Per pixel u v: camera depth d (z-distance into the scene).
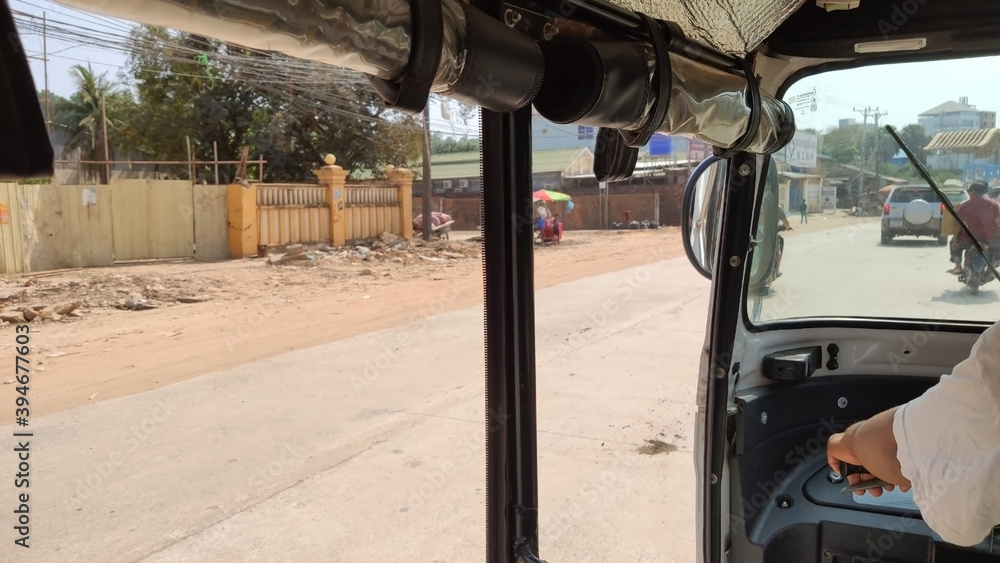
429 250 20.31
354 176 25.20
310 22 0.92
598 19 1.50
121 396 6.87
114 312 11.68
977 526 1.05
